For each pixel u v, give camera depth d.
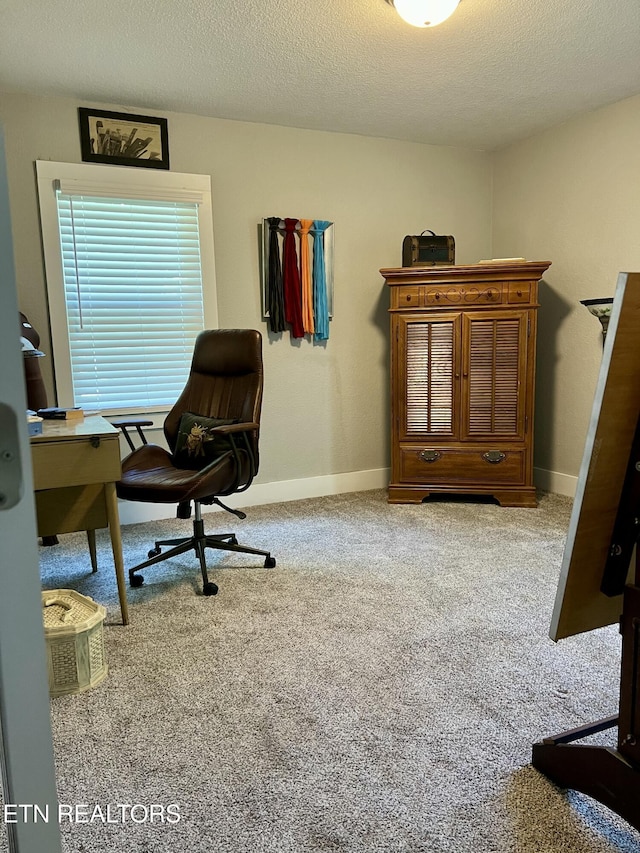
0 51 2.66
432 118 3.64
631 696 1.17
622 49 2.73
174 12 2.35
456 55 2.77
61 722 1.63
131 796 1.36
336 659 1.95
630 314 1.02
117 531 2.17
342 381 4.12
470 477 3.80
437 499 3.98
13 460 0.56
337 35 2.56
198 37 2.56
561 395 4.01
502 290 3.63
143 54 2.71
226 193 3.63
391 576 2.65
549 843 1.21
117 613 2.33
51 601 1.95
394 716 1.64
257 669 1.90
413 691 1.76
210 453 2.71
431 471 3.84
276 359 3.89
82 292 3.35
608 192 3.54
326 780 1.40
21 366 0.56
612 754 1.21
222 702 1.72
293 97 3.25
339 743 1.53
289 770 1.43
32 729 0.61
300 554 2.96
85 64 2.80
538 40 2.63
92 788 1.38
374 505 3.86
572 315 3.87
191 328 3.64
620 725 1.20
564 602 1.22
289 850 1.20
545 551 2.94
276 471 3.98
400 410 3.82
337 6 2.32
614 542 1.19
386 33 2.55
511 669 1.88
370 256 4.09
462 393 3.74
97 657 1.84
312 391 4.03
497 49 2.71
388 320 4.22
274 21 2.43
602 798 1.23
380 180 4.06
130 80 2.99
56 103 3.18
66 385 3.35
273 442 3.95
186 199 3.51
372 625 2.18
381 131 3.89
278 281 3.77
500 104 3.43
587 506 1.14
